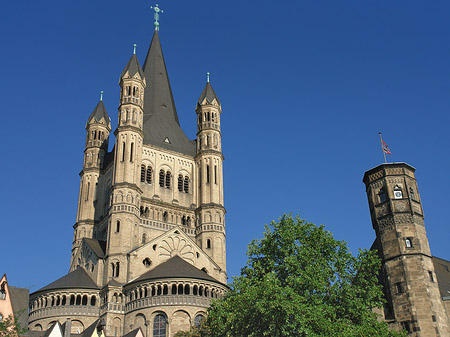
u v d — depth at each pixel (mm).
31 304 85750
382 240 68750
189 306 78688
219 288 82812
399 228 67875
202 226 99562
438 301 64312
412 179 71750
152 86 117438
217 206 101562
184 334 70625
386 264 67312
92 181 109875
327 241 61219
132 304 81375
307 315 52406
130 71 105438
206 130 109562
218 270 94812
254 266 60969
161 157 105312
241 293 57469
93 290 85312
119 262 86688
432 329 62000
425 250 67062
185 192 105125
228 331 56906
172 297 79188
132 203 92750
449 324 63812
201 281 81312
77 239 104375
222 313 59312
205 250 97500
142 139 102562
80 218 106375
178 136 111438
